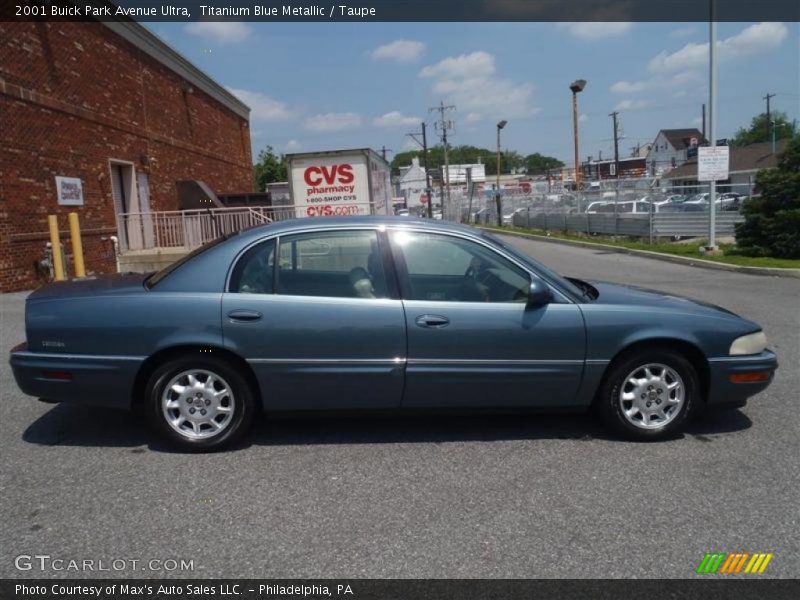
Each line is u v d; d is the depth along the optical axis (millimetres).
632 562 3078
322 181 16438
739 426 4887
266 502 3664
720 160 17469
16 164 12141
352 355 4297
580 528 3383
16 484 3889
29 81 12633
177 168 21281
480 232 4738
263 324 4230
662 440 4586
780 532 3348
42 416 5102
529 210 35812
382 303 4328
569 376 4434
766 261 15617
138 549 3186
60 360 4250
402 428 4832
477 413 4516
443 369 4344
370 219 4613
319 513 3539
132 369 4234
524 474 4035
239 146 29859
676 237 22203
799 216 15852
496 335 4344
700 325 4496
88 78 15109
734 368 4523
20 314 9539
